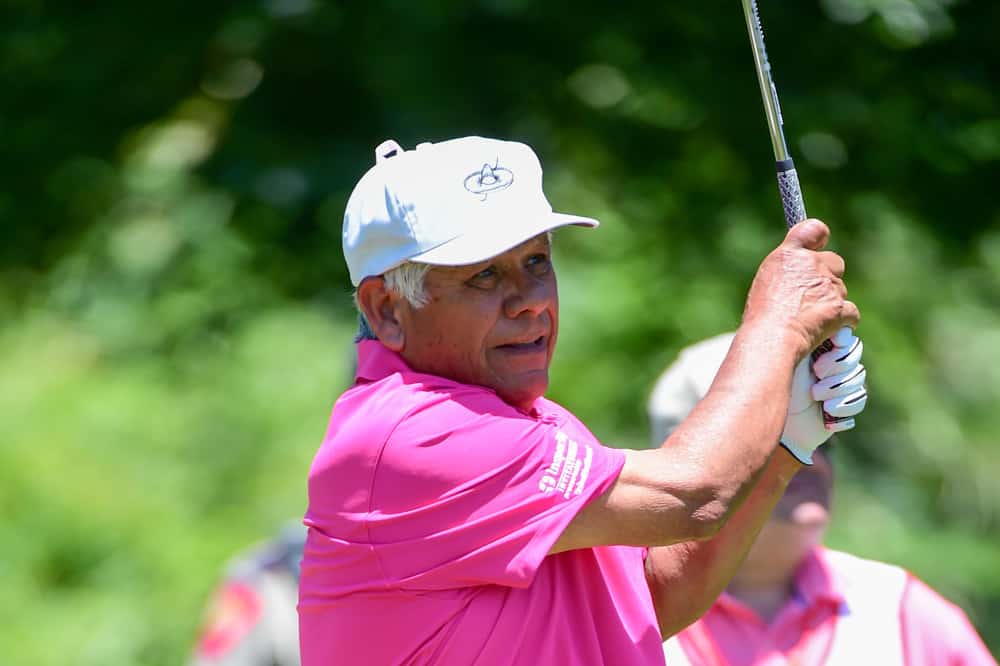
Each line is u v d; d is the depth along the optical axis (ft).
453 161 29.55
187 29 105.50
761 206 92.84
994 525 88.58
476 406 28.99
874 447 89.25
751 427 28.78
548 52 98.89
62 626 77.82
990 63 97.66
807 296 30.17
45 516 82.89
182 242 98.53
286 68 103.40
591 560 30.35
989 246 94.84
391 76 95.76
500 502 28.55
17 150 106.01
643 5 97.40
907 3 91.45
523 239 28.99
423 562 28.81
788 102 92.89
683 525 28.45
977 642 39.81
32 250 102.78
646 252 90.89
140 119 106.42
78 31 107.24
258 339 91.71
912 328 92.27
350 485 29.27
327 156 100.48
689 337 87.40
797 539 38.93
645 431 84.89
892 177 93.97
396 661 29.27
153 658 77.82
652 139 96.17
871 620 39.09
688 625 32.96
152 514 83.97
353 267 30.50
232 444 87.51
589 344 87.15
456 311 29.40
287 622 46.11
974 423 90.99
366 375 30.48
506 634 28.94
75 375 93.20
